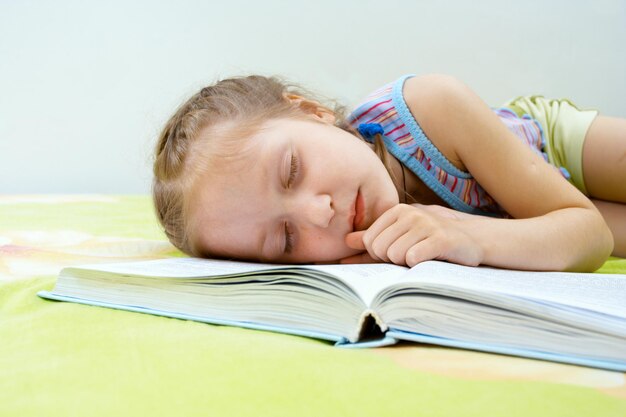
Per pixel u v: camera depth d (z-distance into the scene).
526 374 0.42
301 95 1.18
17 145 2.08
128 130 2.12
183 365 0.45
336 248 0.84
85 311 0.64
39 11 2.04
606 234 0.86
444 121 1.00
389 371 0.42
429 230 0.70
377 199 0.86
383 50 2.09
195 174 0.88
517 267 0.76
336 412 0.36
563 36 2.05
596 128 1.26
